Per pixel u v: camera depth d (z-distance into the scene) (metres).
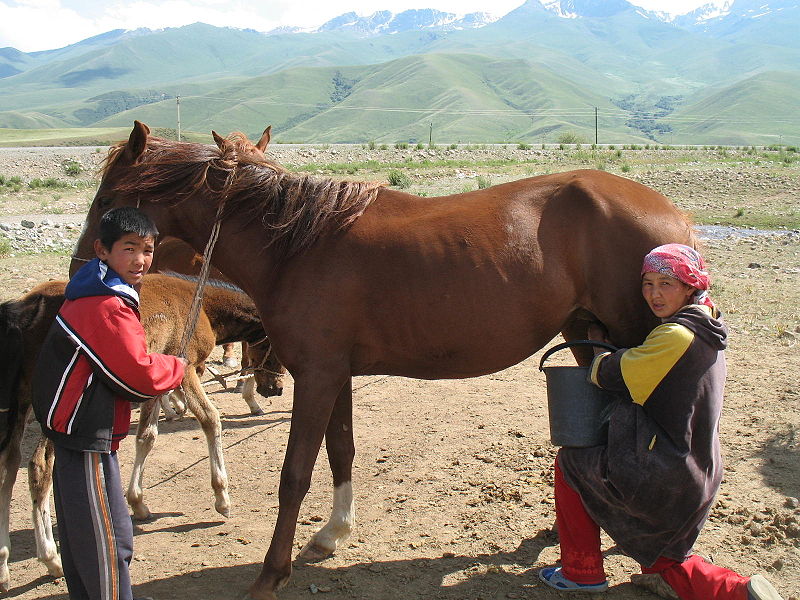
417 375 4.09
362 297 3.86
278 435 6.72
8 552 4.28
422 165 34.16
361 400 7.31
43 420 3.35
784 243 14.96
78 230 18.16
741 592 3.35
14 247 15.45
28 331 4.41
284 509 3.88
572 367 3.71
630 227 3.74
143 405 5.09
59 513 3.40
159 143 4.32
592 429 3.67
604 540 4.48
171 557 4.55
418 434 6.32
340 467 4.40
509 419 6.53
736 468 5.21
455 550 4.40
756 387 6.80
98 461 3.37
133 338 3.33
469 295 3.77
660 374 3.37
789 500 4.63
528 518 4.73
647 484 3.41
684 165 31.83
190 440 6.66
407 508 4.98
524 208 3.91
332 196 3.96
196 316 4.27
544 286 3.80
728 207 21.05
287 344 3.96
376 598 3.95
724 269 12.53
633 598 3.80
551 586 3.90
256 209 4.12
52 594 4.27
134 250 3.41
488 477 5.38
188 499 5.48
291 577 4.18
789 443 5.52
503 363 3.97
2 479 4.24
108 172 4.32
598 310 3.86
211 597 4.04
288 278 3.97
